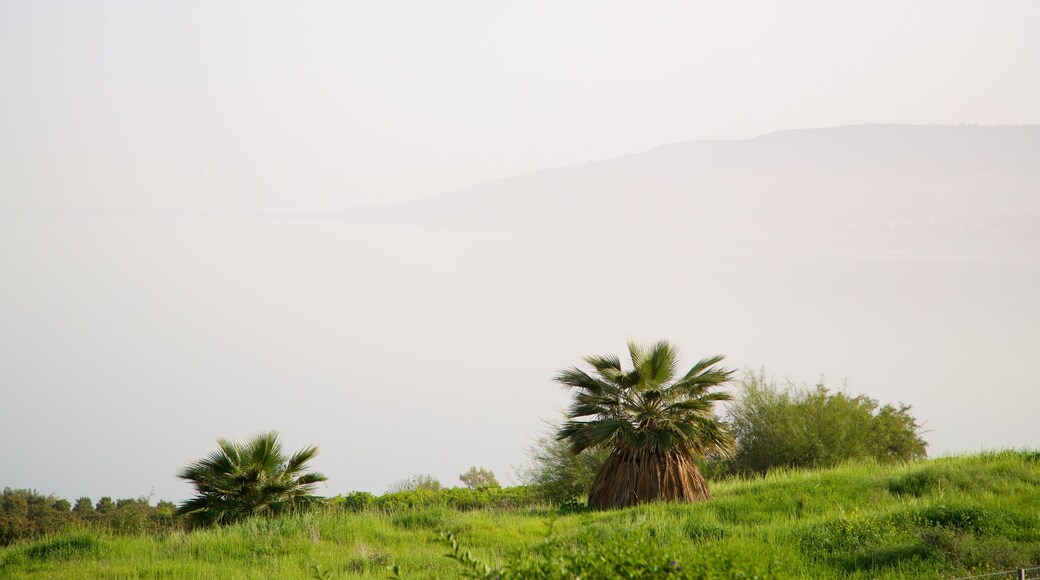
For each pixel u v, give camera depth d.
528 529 20.06
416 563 16.77
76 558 18.38
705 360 26.22
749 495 22.83
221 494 22.45
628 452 24.75
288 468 23.17
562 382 26.19
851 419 33.44
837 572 15.02
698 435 24.64
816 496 21.83
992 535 16.36
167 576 16.48
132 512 22.81
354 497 30.39
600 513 22.20
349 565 16.89
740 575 9.73
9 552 18.94
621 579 9.47
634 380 25.19
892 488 22.11
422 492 32.34
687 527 18.22
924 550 15.66
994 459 24.81
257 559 17.80
